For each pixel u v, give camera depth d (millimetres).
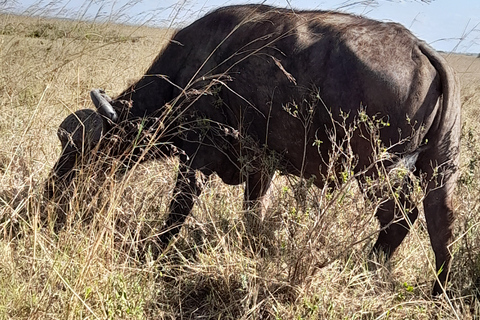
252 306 3252
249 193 4445
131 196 4242
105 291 3156
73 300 2941
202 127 4055
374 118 3205
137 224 3945
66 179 4164
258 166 4211
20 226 3736
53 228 3762
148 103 4391
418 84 3246
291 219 3623
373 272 3494
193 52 4297
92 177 3889
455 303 3236
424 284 3635
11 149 4707
